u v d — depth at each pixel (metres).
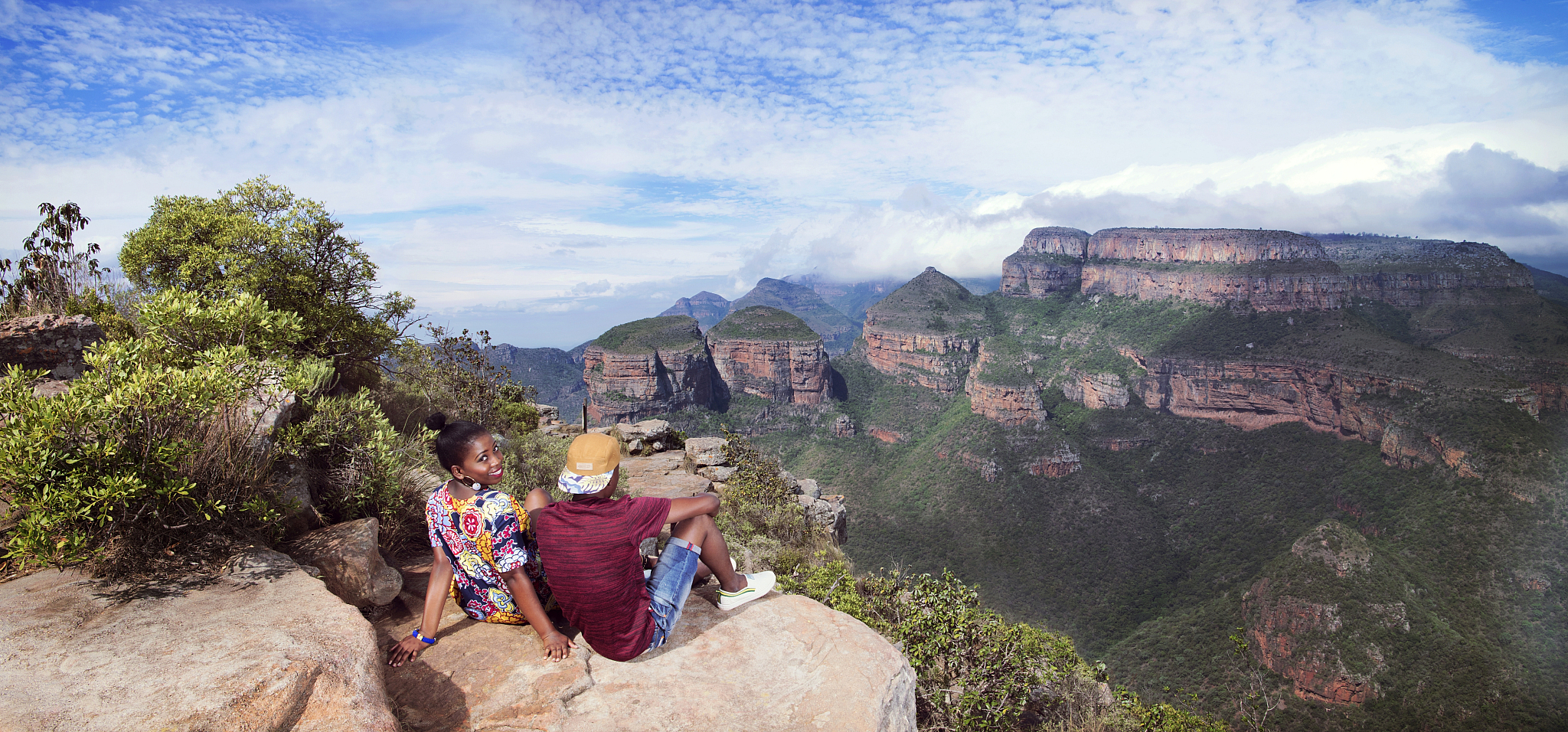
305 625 2.93
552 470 12.45
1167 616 79.81
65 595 3.10
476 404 17.45
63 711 2.21
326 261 10.93
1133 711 13.05
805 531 20.69
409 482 5.67
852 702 3.03
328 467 5.15
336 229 10.91
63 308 8.10
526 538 3.58
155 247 9.64
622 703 2.97
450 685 3.11
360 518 4.86
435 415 3.70
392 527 5.21
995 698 10.53
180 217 9.87
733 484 20.88
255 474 4.05
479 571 3.51
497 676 3.16
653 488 19.38
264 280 9.93
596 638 3.14
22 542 3.07
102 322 8.12
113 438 3.42
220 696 2.35
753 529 18.41
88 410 3.32
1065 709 12.93
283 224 10.50
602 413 155.75
